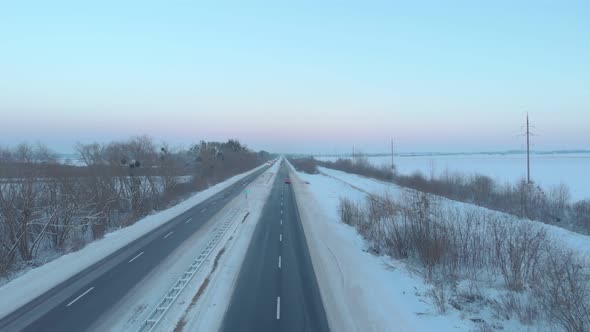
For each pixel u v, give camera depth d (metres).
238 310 15.77
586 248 25.02
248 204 47.56
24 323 14.56
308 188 69.00
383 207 35.69
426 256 22.70
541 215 39.06
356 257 24.44
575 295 15.19
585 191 62.59
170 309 15.78
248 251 25.36
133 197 42.31
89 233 32.78
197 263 22.47
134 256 24.03
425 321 15.07
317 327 14.35
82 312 15.52
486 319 15.30
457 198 50.78
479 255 22.45
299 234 30.95
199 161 83.69
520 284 18.47
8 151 31.75
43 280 19.47
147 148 53.56
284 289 18.33
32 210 25.33
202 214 40.31
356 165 117.12
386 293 18.08
